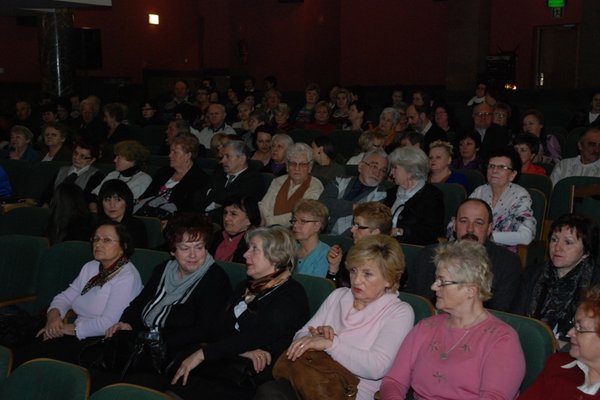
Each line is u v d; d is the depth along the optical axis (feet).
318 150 20.61
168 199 19.47
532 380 9.36
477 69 50.39
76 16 47.39
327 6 58.23
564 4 48.88
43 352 12.16
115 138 30.35
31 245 15.07
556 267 11.23
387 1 56.18
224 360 10.60
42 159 27.07
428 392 9.40
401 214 15.39
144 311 12.07
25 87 45.60
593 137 19.99
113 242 12.84
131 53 51.67
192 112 32.73
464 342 9.37
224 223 14.60
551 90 46.37
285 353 10.12
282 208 17.85
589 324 8.04
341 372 9.81
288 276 11.39
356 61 57.98
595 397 8.32
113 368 11.08
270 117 34.27
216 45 58.23
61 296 13.37
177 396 10.19
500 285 11.93
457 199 17.30
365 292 10.27
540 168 20.44
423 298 10.68
